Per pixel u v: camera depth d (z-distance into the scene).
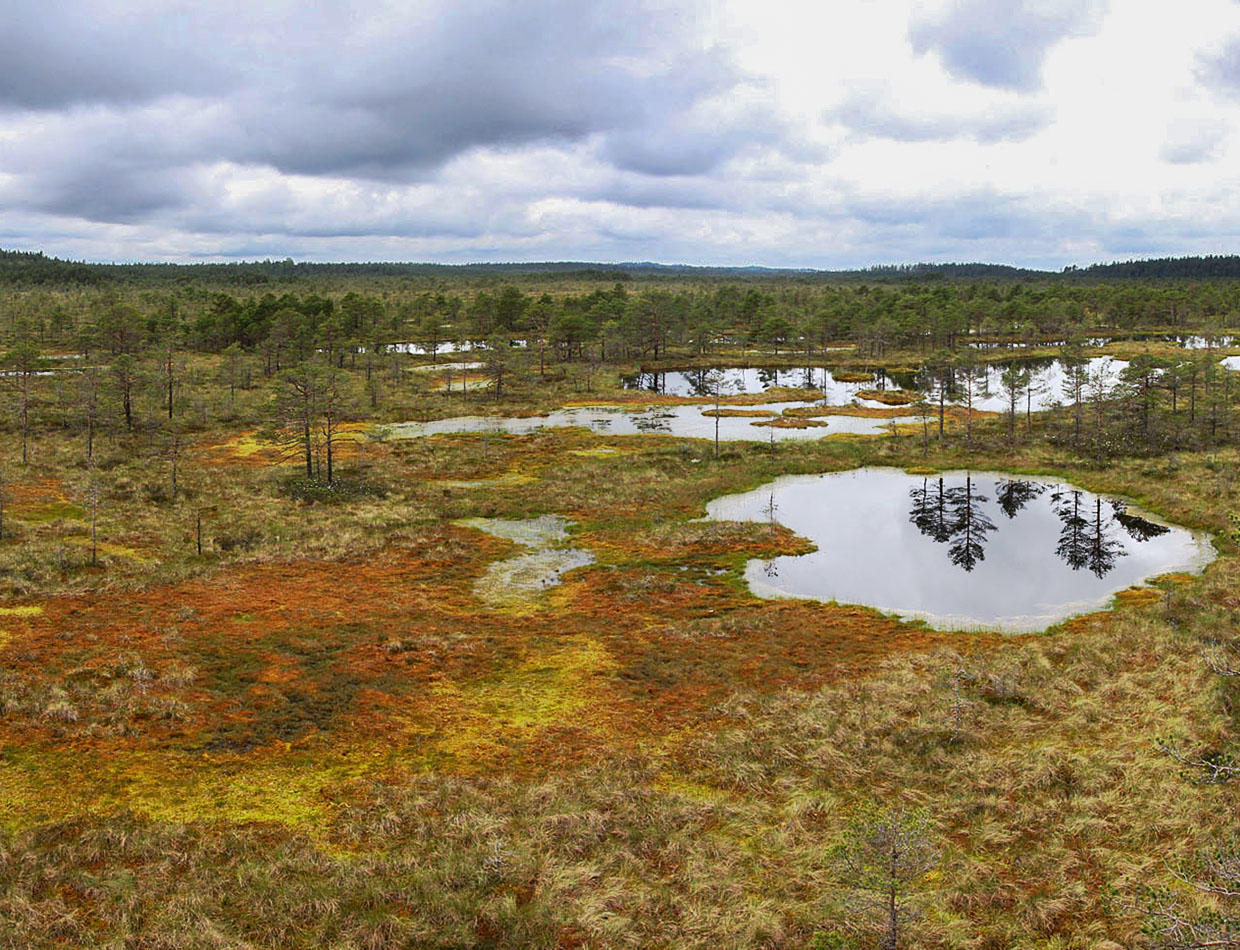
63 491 54.12
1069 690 26.95
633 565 42.94
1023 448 69.12
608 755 23.28
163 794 20.86
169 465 63.84
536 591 38.78
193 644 30.64
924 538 48.12
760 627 33.97
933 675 28.66
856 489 59.72
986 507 54.91
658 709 26.31
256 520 49.56
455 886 17.23
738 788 21.53
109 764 22.19
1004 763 22.09
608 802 20.61
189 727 24.41
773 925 15.72
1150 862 17.16
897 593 39.03
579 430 81.94
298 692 27.02
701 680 28.59
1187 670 27.39
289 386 67.25
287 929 15.77
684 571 42.00
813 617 35.38
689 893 17.00
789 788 21.31
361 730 24.62
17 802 20.23
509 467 65.94
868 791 21.14
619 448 72.62
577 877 17.38
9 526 44.78
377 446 73.62
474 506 54.03
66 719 24.41
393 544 45.91
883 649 31.59
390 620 34.22
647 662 30.25
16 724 23.98
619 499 55.69
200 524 43.88
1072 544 46.69
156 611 34.06
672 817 19.88
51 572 38.09
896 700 26.44
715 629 33.62
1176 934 12.34
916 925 15.45
